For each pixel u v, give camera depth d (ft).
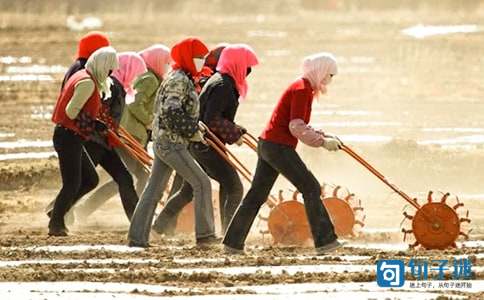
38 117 252.42
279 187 177.37
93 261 117.19
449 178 183.32
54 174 186.19
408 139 202.18
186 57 120.67
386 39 404.77
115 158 137.80
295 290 101.45
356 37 414.00
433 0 552.00
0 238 133.80
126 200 136.67
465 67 332.80
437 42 391.45
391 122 239.30
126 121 144.66
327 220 118.32
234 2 577.43
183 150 122.11
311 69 116.98
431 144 206.80
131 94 144.15
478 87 295.07
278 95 282.97
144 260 116.98
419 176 184.14
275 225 127.44
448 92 286.66
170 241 130.41
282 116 117.39
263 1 581.94
